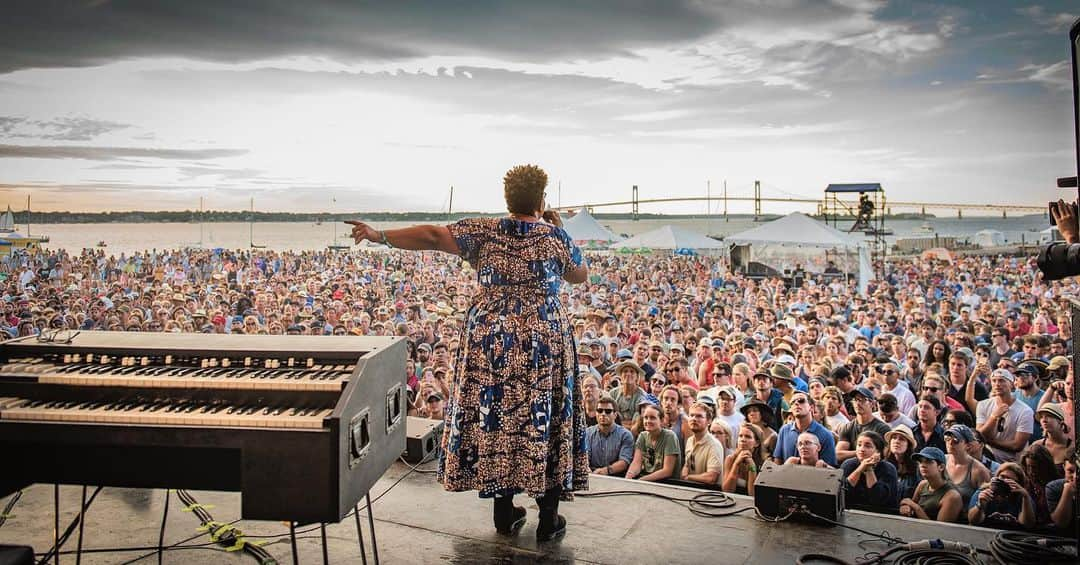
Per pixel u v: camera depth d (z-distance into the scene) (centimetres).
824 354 504
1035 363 418
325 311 706
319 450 186
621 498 301
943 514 336
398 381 233
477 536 265
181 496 301
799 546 256
